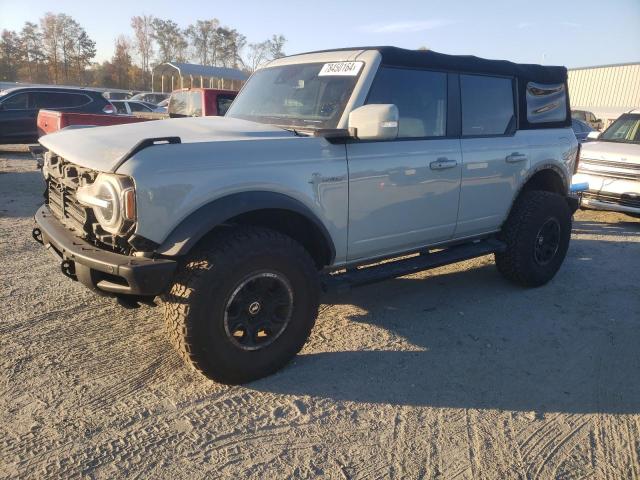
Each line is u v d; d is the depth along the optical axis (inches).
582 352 162.2
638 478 108.3
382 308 189.2
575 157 227.3
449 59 174.7
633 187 325.4
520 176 200.2
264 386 135.4
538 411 130.5
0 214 296.4
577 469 110.3
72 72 2915.8
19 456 105.3
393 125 135.9
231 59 3169.3
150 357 146.3
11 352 144.7
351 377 141.7
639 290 217.2
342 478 104.6
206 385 134.0
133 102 900.6
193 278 121.6
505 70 193.9
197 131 141.3
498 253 210.8
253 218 140.3
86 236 130.0
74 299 181.2
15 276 199.6
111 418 118.9
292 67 175.9
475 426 123.3
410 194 163.6
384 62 156.4
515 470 109.0
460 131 179.3
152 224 116.4
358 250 157.2
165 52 3056.1
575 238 301.4
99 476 101.3
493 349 161.5
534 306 196.5
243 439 114.7
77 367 139.3
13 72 2792.8
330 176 142.9
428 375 144.8
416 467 108.6
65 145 139.3
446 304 195.2
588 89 1427.2
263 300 133.6
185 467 105.2
